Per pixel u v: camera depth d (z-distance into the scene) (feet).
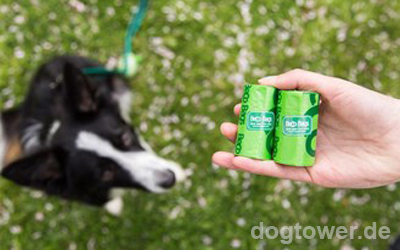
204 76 2.48
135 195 2.40
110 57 2.48
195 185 2.41
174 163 2.30
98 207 2.33
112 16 2.48
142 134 2.43
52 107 2.06
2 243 2.36
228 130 1.80
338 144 1.73
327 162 1.72
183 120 2.45
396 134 1.65
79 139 1.92
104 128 1.96
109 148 1.95
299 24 2.50
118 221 2.39
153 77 2.47
